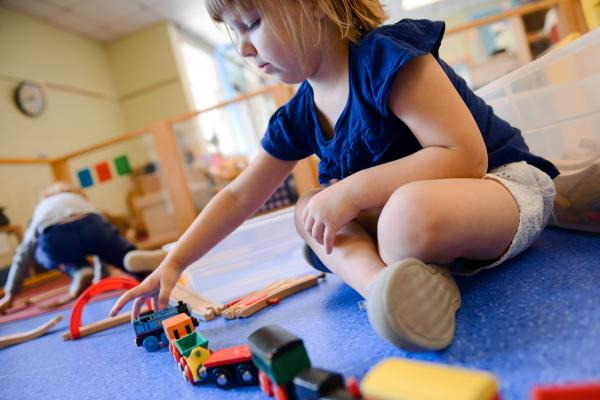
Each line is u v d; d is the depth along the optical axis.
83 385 0.60
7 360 0.89
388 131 0.59
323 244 0.56
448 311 0.44
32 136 3.32
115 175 2.69
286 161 0.79
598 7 1.43
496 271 0.60
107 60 4.41
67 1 3.50
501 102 0.92
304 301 0.73
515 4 4.52
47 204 1.77
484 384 0.24
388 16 0.71
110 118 4.26
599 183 0.65
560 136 0.75
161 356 0.64
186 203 2.49
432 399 0.24
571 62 0.69
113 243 1.71
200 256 0.75
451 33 2.19
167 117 4.38
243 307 0.75
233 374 0.44
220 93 5.24
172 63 4.31
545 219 0.66
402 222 0.47
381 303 0.39
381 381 0.27
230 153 2.64
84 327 0.94
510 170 0.62
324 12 0.59
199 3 4.19
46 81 3.56
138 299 0.70
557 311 0.42
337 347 0.48
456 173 0.52
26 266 1.72
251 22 0.57
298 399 0.34
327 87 0.65
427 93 0.52
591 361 0.32
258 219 1.13
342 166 0.66
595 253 0.58
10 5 3.33
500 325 0.42
